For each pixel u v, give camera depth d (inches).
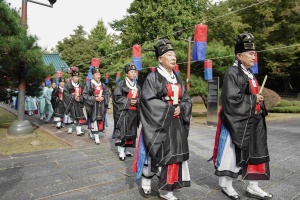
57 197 117.5
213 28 838.5
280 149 217.6
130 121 176.6
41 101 419.2
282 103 647.8
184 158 106.3
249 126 108.0
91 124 228.8
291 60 777.6
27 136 257.3
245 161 109.6
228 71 114.0
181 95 113.6
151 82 109.4
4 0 246.4
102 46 1197.1
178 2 748.0
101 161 176.6
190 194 121.1
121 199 115.5
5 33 238.8
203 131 318.3
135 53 385.7
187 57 467.2
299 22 780.6
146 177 117.4
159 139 104.1
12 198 116.0
